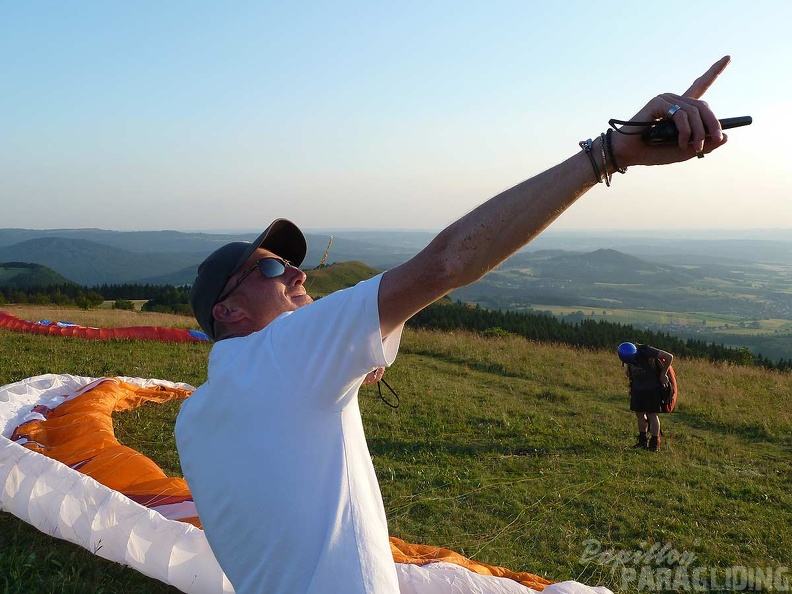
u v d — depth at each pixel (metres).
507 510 6.11
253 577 1.48
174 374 11.05
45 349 11.94
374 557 1.43
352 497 1.44
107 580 3.81
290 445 1.41
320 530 1.40
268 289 1.78
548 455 8.16
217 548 1.57
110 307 49.69
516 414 10.24
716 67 1.26
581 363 16.08
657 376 8.77
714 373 16.45
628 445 8.99
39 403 7.09
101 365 10.89
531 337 25.81
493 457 7.82
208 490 1.53
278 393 1.42
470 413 9.93
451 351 16.64
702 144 1.12
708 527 6.16
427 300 1.29
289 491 1.41
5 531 4.24
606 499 6.63
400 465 7.16
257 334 1.54
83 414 6.50
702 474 7.88
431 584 3.28
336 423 1.45
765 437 10.34
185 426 1.62
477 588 3.28
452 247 1.24
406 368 13.84
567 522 5.96
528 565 5.05
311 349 1.38
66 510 4.04
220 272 1.76
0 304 41.28
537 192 1.19
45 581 3.67
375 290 1.30
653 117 1.17
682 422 11.09
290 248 1.91
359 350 1.32
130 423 7.42
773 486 7.72
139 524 3.83
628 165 1.20
